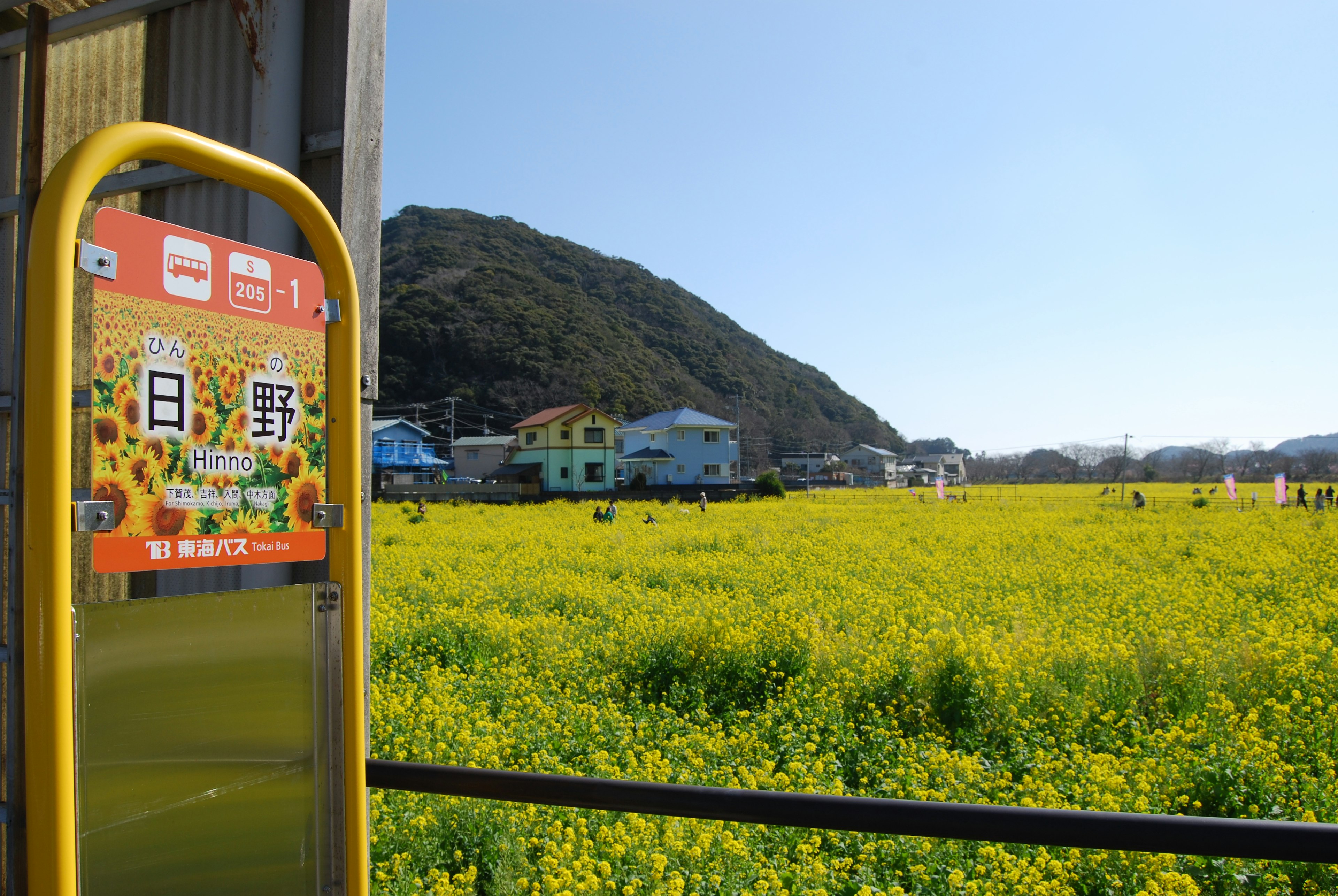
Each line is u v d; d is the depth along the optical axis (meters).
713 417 60.47
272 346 1.77
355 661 1.85
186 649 1.54
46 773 1.28
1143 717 5.83
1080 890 3.69
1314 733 5.24
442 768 2.09
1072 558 14.46
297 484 1.82
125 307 1.49
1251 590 10.75
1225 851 1.71
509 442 54.59
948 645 6.39
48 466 1.30
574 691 6.48
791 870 3.65
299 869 1.75
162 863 1.49
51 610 1.29
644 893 3.49
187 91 2.76
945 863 3.73
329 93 2.67
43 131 1.75
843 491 57.56
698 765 4.83
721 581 12.14
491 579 11.93
